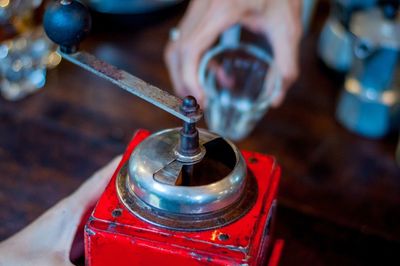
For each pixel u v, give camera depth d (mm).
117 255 462
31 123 800
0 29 804
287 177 752
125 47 948
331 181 751
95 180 557
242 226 458
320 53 937
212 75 759
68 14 455
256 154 538
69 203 546
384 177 765
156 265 456
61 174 729
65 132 790
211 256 441
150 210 458
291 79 785
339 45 879
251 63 752
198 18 780
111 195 481
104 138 786
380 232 667
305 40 995
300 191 732
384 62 767
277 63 780
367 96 797
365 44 756
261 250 493
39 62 870
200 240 448
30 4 821
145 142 473
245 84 764
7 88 842
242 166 466
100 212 467
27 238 527
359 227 667
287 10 798
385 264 630
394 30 764
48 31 463
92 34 967
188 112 434
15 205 686
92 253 468
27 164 738
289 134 815
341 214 707
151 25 1000
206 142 469
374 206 721
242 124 759
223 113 747
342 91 851
